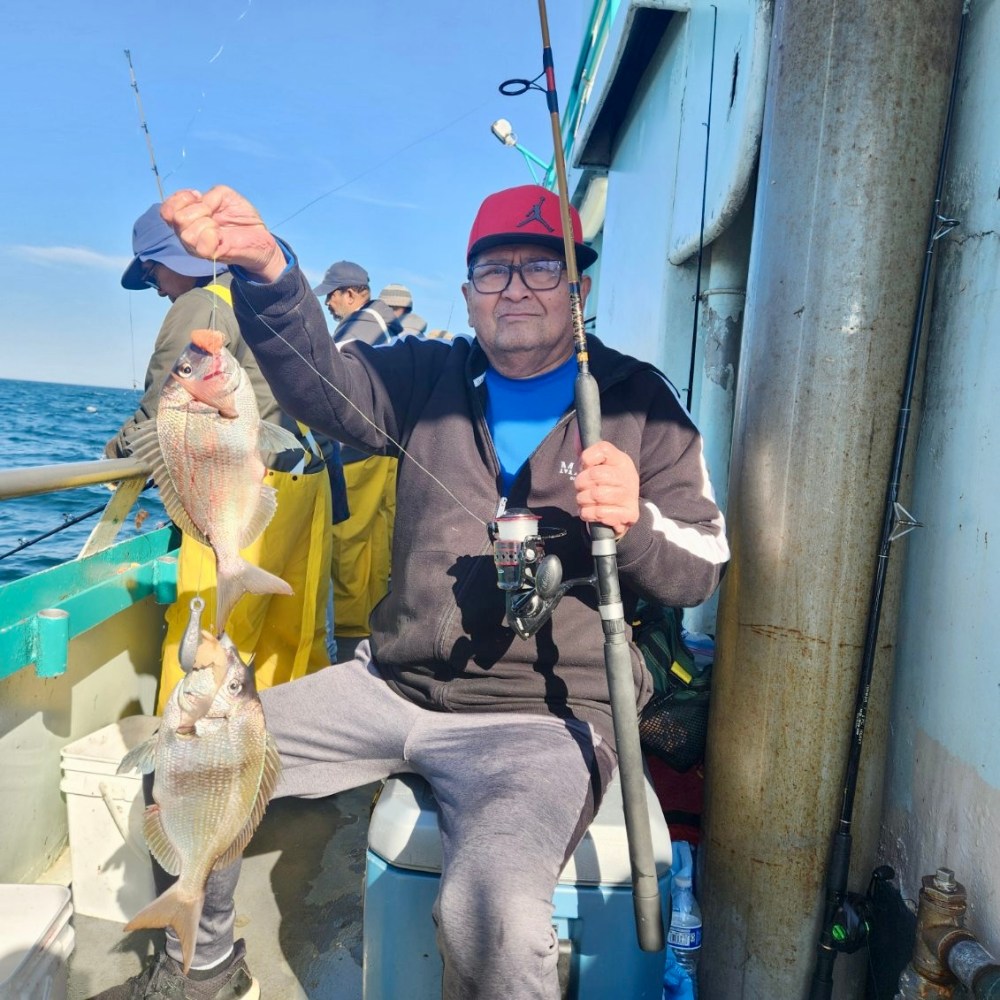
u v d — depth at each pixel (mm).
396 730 1984
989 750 1690
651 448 2080
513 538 1786
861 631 1956
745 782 2035
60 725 2596
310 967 2230
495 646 1990
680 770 2416
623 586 2152
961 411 1848
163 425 1536
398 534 2162
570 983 1772
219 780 1521
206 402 1530
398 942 1799
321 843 2795
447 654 1999
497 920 1466
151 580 3025
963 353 1856
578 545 2053
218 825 1530
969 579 1785
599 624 2021
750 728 2027
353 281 5367
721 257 3447
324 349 2018
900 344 1913
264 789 1604
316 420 2096
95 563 2713
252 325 1945
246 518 1592
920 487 2008
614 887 1751
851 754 1957
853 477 1925
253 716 1555
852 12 1876
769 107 2084
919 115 1866
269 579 1576
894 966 1947
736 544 2086
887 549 1935
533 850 1562
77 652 2689
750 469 2049
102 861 2361
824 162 1912
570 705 1987
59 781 2598
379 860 1822
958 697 1814
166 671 2963
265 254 1854
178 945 1906
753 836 2023
